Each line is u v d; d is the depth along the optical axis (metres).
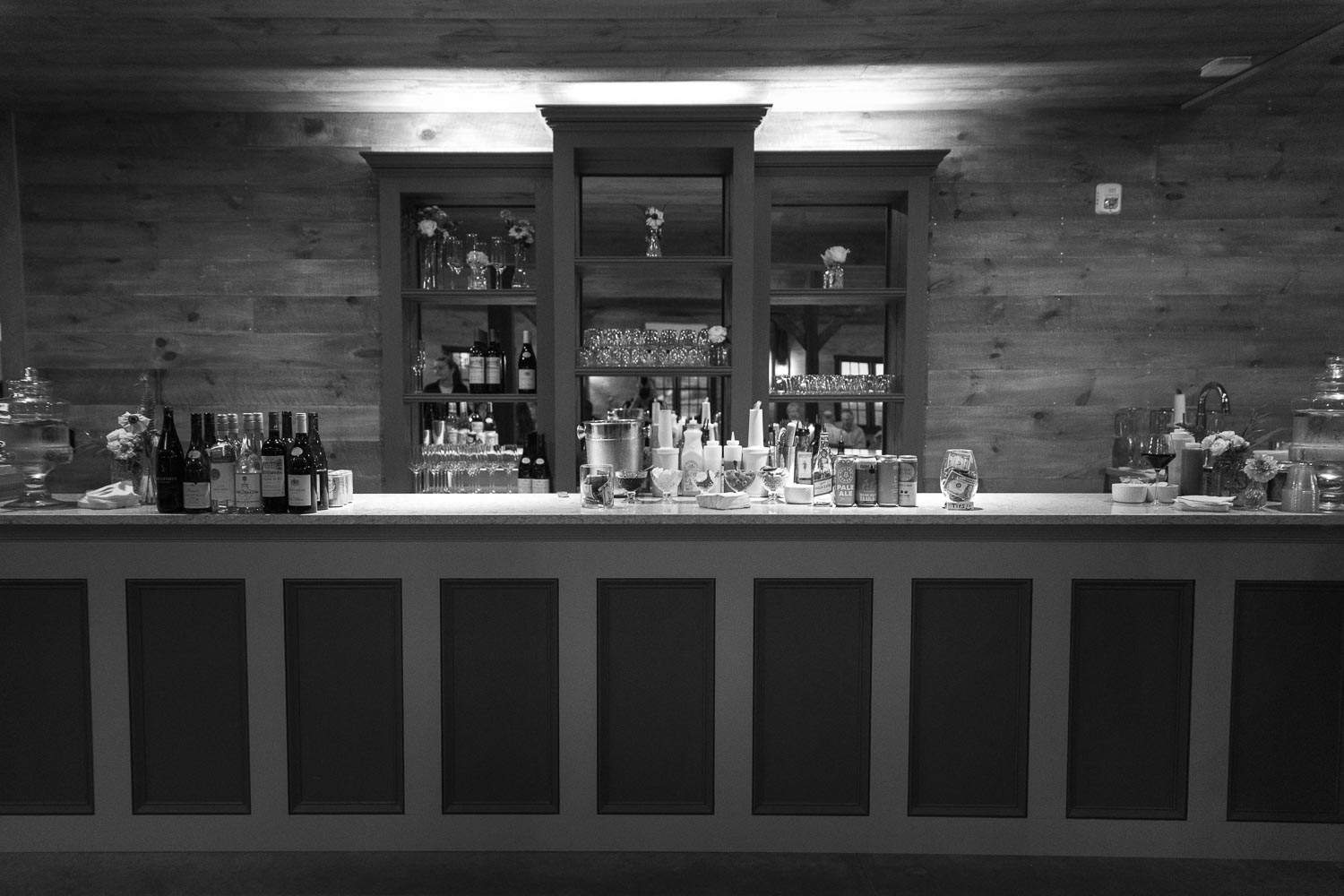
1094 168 4.76
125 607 2.93
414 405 4.81
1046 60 3.98
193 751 2.96
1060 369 4.82
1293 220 4.78
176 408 4.80
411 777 2.97
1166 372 4.82
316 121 4.73
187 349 4.79
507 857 2.96
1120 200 4.76
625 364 4.46
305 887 2.78
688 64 3.99
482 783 2.98
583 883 2.81
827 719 2.96
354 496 3.39
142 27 3.56
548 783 2.98
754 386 4.66
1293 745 2.93
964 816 2.97
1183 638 2.92
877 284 4.83
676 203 4.75
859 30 3.60
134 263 4.76
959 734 2.96
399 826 2.98
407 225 4.75
